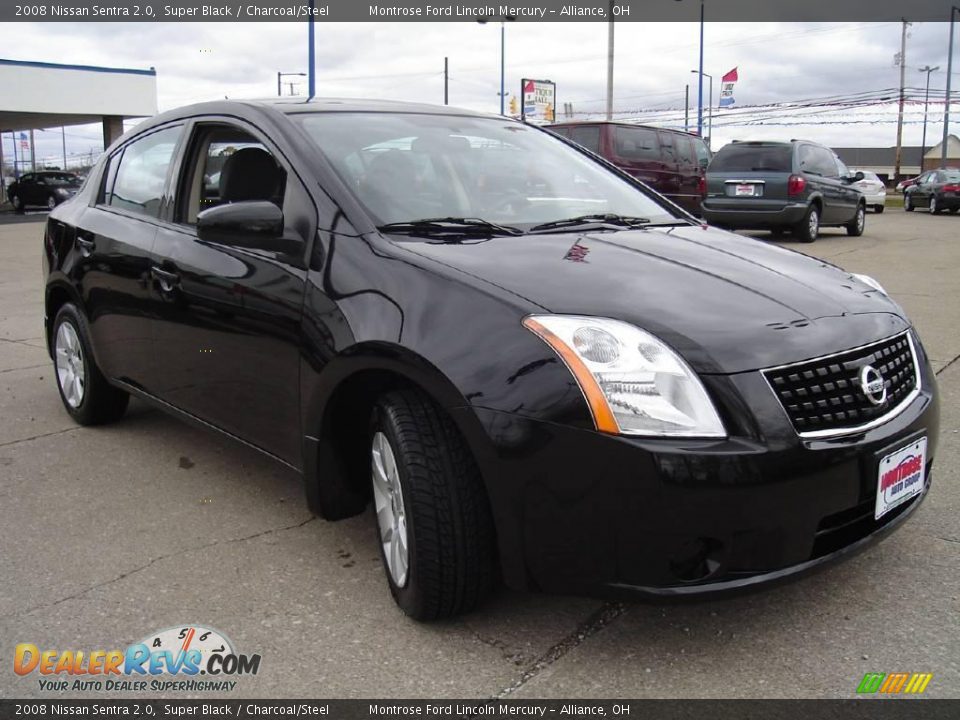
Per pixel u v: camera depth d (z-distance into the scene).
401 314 2.52
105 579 2.95
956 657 2.41
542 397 2.22
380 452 2.68
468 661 2.44
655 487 2.13
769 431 2.20
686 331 2.31
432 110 3.80
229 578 2.95
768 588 2.24
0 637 2.60
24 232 20.70
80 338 4.42
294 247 2.97
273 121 3.30
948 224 20.53
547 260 2.69
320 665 2.44
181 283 3.45
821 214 14.66
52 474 3.95
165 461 4.11
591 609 2.69
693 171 15.83
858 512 2.40
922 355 2.86
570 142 4.15
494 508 2.33
